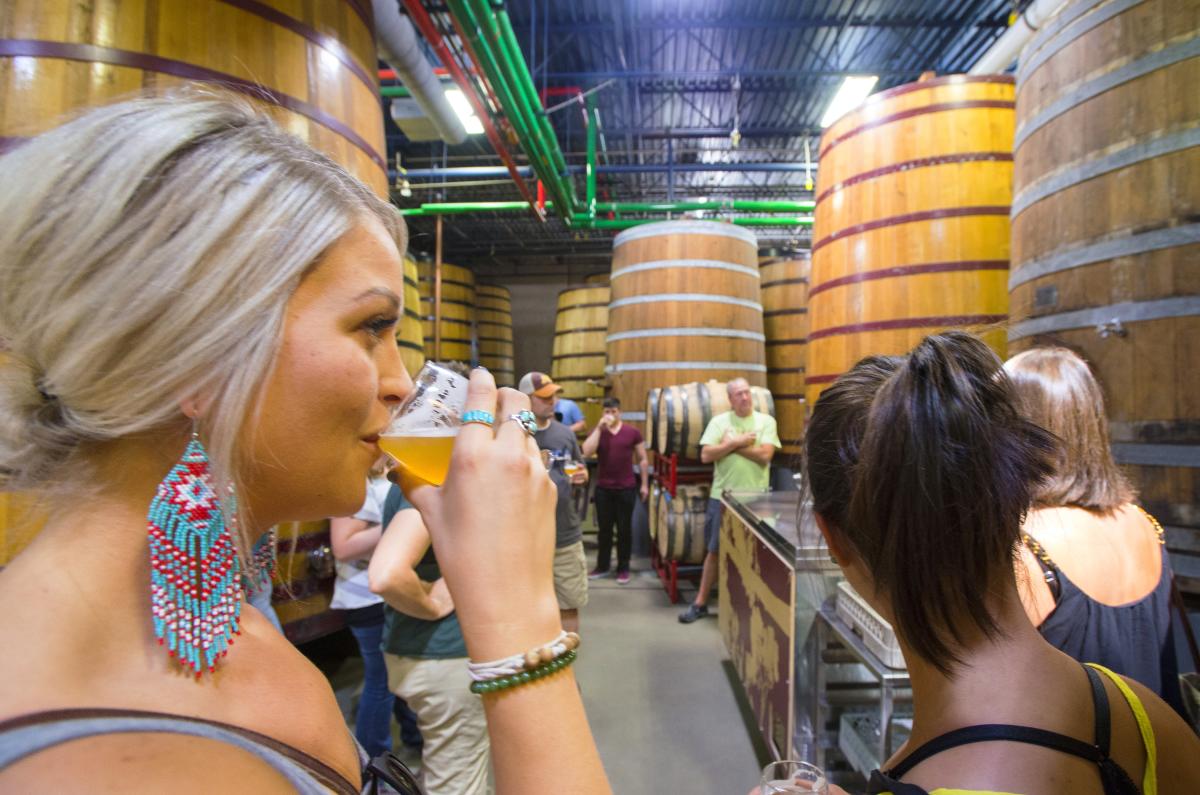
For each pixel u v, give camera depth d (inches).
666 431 169.6
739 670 104.7
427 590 63.6
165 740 11.8
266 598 60.6
